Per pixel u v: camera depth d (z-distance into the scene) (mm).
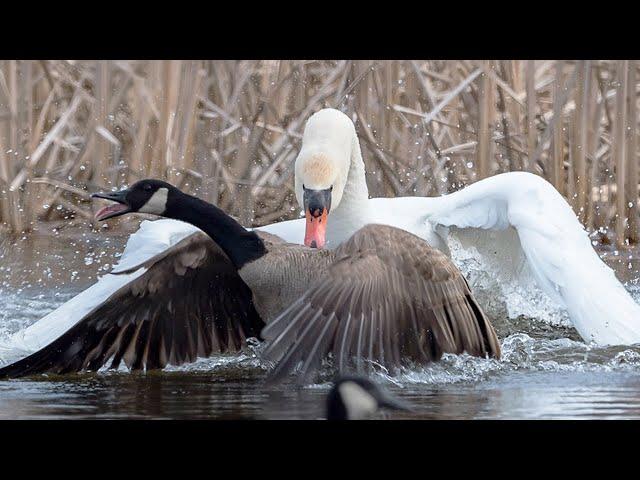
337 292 7941
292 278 9359
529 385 9445
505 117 18453
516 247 11875
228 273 9820
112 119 19281
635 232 18141
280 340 7742
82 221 19438
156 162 18688
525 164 18656
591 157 18250
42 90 20172
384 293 8117
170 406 8680
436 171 18016
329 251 9453
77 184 19438
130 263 11539
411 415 8250
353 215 10820
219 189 18844
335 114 10539
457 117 18859
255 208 19047
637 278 15305
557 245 10781
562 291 10594
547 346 11062
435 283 8391
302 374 7719
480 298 12164
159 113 18750
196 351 9859
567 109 19719
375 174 18016
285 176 18547
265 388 9383
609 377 9820
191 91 18531
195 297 9812
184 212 9625
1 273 15656
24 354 11039
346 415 7402
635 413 8336
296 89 18734
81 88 19234
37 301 14039
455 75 18797
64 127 20016
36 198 19406
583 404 8633
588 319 10453
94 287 11539
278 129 18516
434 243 11625
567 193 18328
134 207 9750
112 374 10055
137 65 19797
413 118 18531
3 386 9516
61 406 8703
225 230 9547
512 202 11156
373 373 9273
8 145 18906
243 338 9984
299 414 8320
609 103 19422
